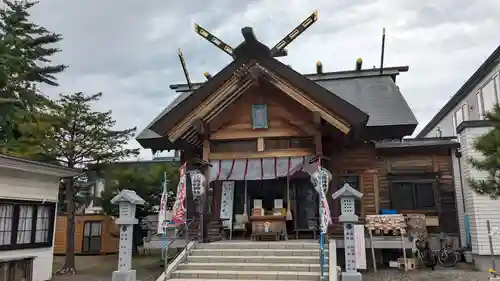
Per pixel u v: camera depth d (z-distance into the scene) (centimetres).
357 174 1517
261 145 1323
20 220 1202
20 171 1191
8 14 2150
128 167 2041
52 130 1509
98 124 1584
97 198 1984
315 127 1262
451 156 1567
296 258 1020
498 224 1330
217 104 1291
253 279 962
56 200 1364
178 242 1252
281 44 1342
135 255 1920
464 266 1390
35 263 1241
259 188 1463
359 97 1625
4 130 1365
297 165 1277
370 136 1444
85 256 2059
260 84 1321
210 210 1365
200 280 965
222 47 1354
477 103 2431
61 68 2339
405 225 1313
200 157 1453
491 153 1016
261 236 1255
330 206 1286
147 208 1891
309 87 1249
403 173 1554
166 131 1291
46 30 2275
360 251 1245
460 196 1529
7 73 1373
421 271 1288
